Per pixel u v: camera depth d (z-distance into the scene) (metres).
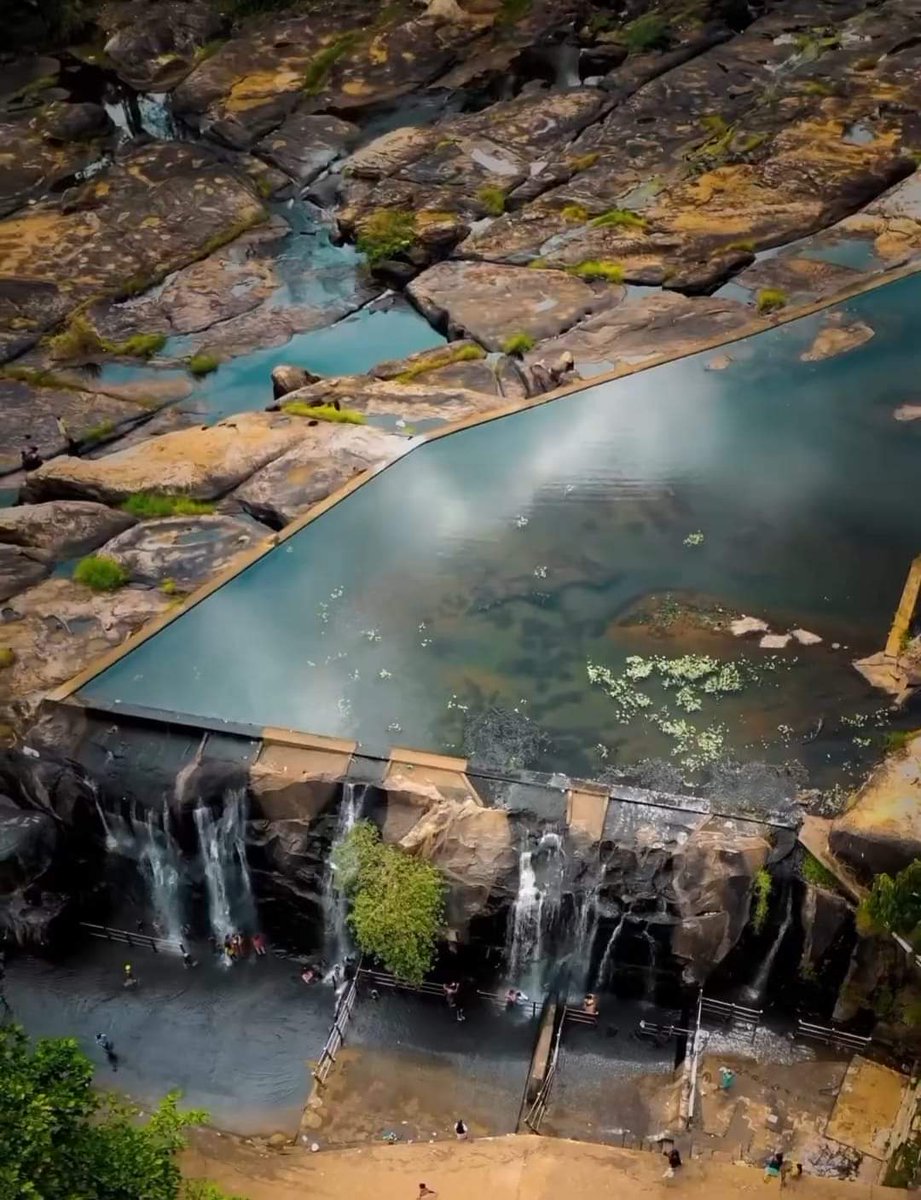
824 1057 29.81
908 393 43.12
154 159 62.53
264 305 54.12
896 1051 29.64
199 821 32.75
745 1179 27.27
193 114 65.00
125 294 54.84
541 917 30.86
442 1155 28.39
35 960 33.66
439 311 51.59
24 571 40.00
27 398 49.66
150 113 66.44
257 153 62.31
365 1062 30.78
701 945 30.25
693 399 43.75
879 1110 28.69
